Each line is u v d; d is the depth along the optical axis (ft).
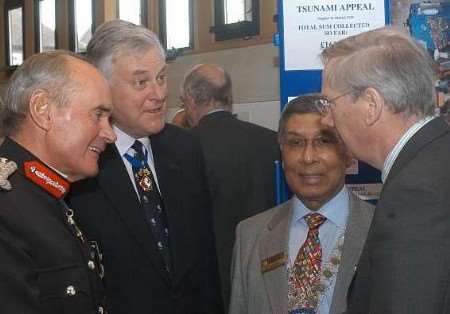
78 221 5.08
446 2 6.27
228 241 8.61
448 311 3.05
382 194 3.43
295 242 5.14
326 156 4.96
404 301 3.05
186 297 5.44
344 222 5.05
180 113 11.14
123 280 5.10
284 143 5.18
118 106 5.11
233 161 8.73
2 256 3.64
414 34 6.27
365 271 3.51
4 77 20.39
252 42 13.38
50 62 4.05
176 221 5.46
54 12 19.48
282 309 4.90
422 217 3.15
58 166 4.13
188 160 5.83
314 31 6.19
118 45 4.99
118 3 16.76
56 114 4.00
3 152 4.03
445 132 3.51
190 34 14.76
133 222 5.16
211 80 9.15
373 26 6.19
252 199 8.77
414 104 3.53
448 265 3.07
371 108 3.59
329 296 4.84
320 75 6.19
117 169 5.23
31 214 3.85
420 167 3.32
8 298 3.58
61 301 3.82
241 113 13.50
